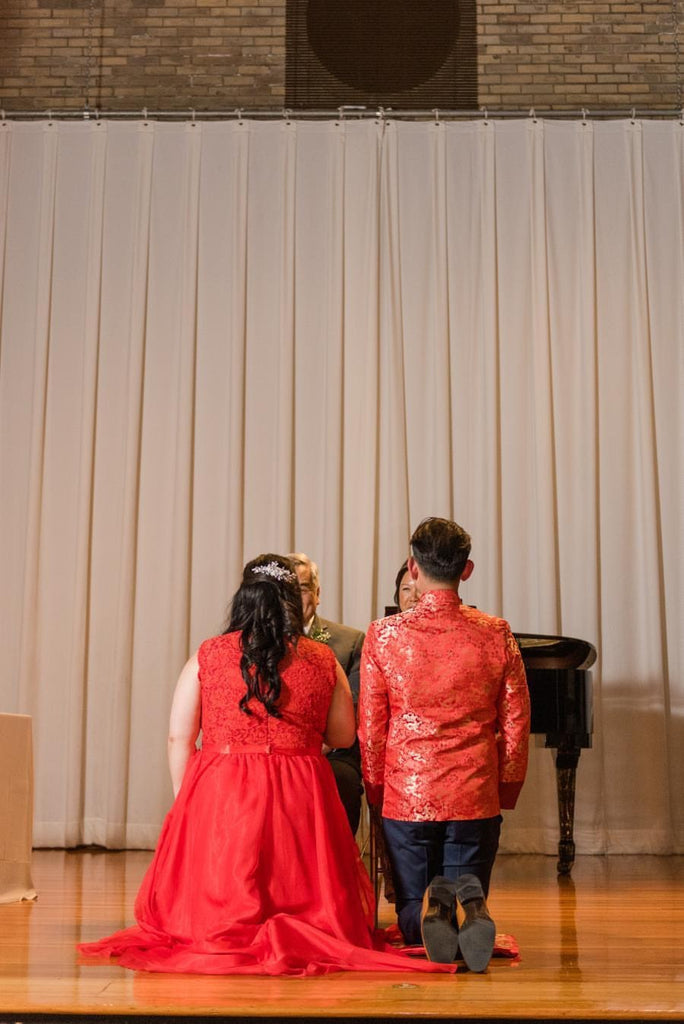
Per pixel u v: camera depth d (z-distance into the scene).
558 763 5.23
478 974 2.68
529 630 6.41
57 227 6.72
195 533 6.48
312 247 6.71
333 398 6.52
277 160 6.77
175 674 6.30
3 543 6.50
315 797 2.91
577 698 5.07
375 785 3.01
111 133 6.79
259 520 6.50
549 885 4.76
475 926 2.61
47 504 6.52
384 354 6.60
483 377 6.55
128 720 6.28
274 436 6.55
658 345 6.64
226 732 2.94
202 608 6.42
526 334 6.62
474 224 6.71
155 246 6.69
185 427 6.50
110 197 6.74
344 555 6.45
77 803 6.21
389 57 7.17
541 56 7.18
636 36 7.21
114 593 6.43
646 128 6.81
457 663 2.91
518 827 6.20
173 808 2.96
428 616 2.96
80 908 3.85
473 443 6.55
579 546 6.44
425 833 2.86
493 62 7.18
